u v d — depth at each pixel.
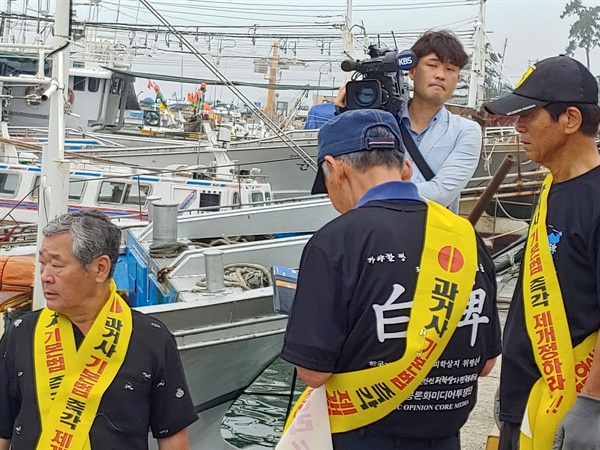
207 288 5.33
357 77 3.64
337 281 2.14
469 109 13.65
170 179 14.95
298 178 21.00
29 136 19.69
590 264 2.43
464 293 2.17
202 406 5.11
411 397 2.16
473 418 4.70
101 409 2.57
